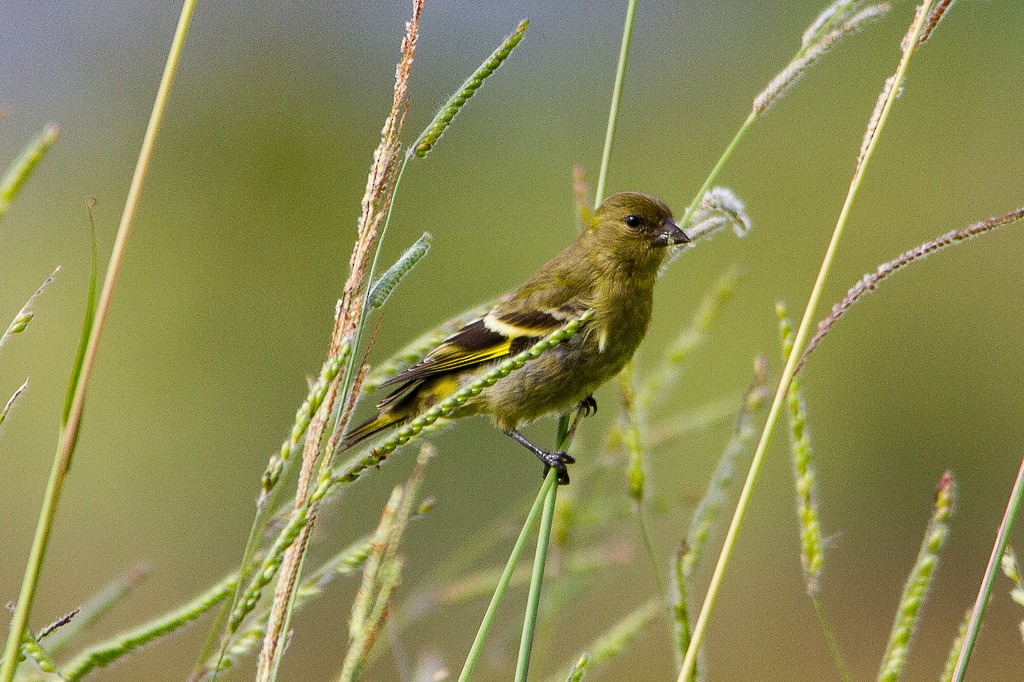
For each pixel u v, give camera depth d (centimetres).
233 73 1616
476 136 1645
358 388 343
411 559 1395
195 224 1573
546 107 1661
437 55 1659
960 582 1491
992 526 1507
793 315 1508
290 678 1323
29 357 1473
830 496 1502
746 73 1634
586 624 1291
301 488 337
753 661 1422
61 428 283
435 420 328
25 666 305
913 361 1532
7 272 1499
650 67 1661
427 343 416
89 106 1584
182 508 1466
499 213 1623
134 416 1481
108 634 1398
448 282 1602
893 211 1552
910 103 1571
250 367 1549
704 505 464
